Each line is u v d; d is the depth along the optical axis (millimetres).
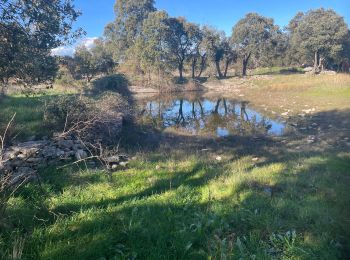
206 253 4941
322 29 54125
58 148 10883
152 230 5594
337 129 17547
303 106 26797
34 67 8094
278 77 54500
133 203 6949
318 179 8719
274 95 36812
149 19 58312
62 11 8391
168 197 7426
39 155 9680
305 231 5758
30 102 19797
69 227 5676
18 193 6828
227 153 13500
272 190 8086
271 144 15273
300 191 7922
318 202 7062
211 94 47156
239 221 6191
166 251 5004
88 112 13617
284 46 73000
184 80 60906
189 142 16344
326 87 35188
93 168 9805
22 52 7656
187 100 40562
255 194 7539
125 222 5938
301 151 13141
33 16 7508
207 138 17391
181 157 12258
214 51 63781
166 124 22625
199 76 66875
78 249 4934
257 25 65000
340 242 5434
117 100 22797
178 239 5301
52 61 9055
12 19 7133
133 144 15117
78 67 37375
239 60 76000
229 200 7207
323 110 23812
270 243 5391
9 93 21750
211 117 25750
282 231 5805
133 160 11188
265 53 69312
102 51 47000
